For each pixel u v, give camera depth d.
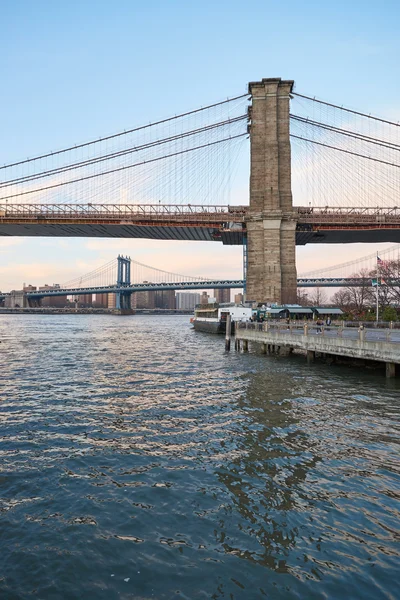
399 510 9.32
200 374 27.88
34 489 10.52
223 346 50.44
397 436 14.34
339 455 12.58
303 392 21.48
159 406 18.91
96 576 7.26
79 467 11.90
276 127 79.75
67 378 26.83
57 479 11.10
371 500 9.77
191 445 13.59
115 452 13.06
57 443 13.98
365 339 25.33
